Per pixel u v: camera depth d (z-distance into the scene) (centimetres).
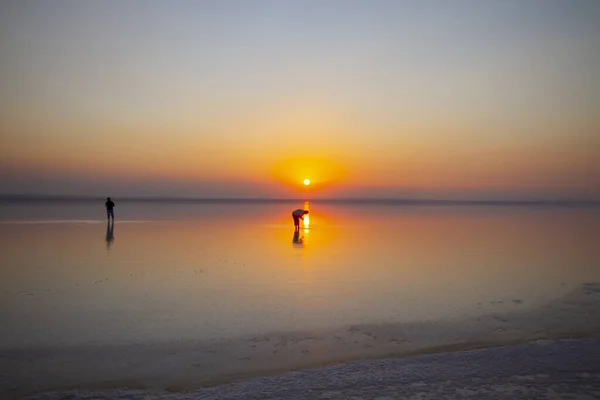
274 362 730
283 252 1811
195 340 817
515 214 5406
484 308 1029
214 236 2397
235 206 8431
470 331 881
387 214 5397
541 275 1384
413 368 700
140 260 1591
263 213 5244
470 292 1168
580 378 665
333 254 1773
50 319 919
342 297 1109
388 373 681
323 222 3681
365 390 625
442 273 1404
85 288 1173
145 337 828
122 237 2269
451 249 1942
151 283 1237
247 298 1091
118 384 645
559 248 1988
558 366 707
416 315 975
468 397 605
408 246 2041
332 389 629
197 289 1175
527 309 1024
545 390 627
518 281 1300
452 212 6100
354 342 820
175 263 1538
